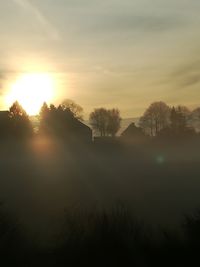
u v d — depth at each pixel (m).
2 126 101.50
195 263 11.15
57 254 11.34
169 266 11.09
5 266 10.93
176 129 124.25
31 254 11.32
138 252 11.51
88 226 12.64
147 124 159.00
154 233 13.14
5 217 13.35
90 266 11.13
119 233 11.98
